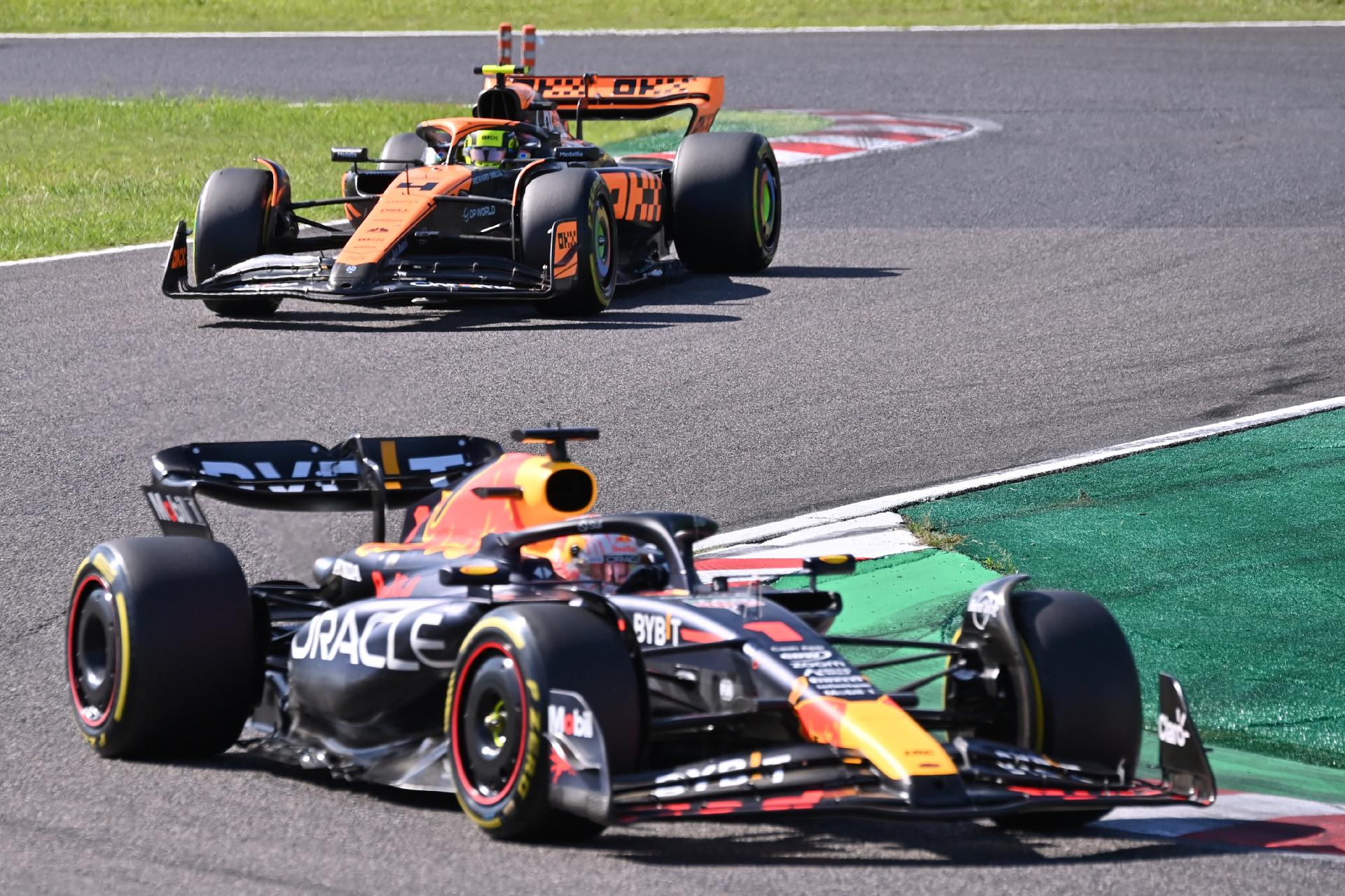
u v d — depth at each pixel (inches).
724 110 3730.3
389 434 1459.2
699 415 1537.9
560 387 1626.5
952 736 777.6
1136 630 1075.3
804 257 2399.1
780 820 732.0
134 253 2357.3
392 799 775.7
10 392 1611.7
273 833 716.7
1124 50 4399.6
